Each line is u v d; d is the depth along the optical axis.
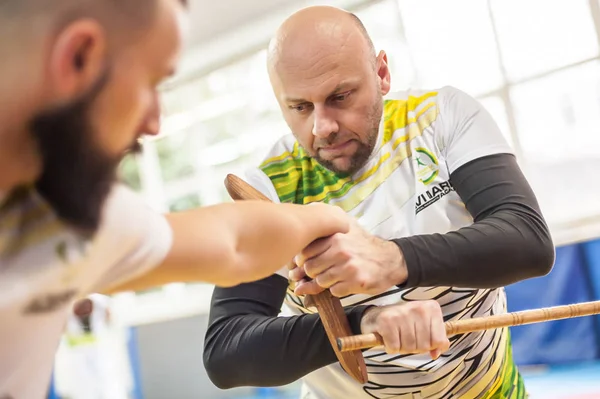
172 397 6.56
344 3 6.34
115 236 0.61
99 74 0.51
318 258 1.09
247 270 0.79
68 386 5.60
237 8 6.81
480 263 1.19
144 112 0.56
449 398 1.44
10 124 0.50
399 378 1.40
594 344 4.92
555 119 5.71
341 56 1.24
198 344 6.49
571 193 5.65
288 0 6.66
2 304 0.56
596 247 4.99
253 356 1.25
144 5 0.53
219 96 7.28
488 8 5.87
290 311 1.50
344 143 1.30
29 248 0.56
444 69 6.06
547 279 5.05
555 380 4.63
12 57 0.50
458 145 1.36
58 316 0.63
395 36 6.24
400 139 1.41
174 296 7.04
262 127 7.08
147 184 7.55
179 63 0.57
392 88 6.24
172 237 0.68
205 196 7.37
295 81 1.25
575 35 5.62
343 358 1.08
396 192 1.38
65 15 0.50
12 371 0.61
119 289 0.69
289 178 1.43
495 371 1.46
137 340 6.77
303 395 1.60
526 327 5.09
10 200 0.54
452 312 1.37
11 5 0.49
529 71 5.77
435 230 1.37
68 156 0.51
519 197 1.29
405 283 1.16
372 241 1.15
